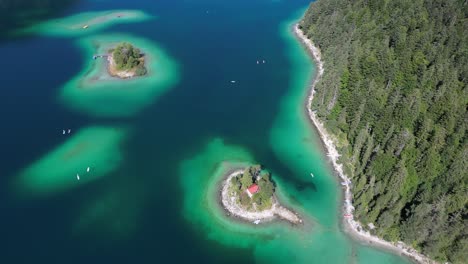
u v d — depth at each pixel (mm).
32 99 162875
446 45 154125
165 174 132000
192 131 150250
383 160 119562
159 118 156125
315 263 107312
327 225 116062
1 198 120625
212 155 140125
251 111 161500
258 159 138875
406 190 114250
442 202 103938
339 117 142625
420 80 141500
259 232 114062
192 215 118312
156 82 176875
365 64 154375
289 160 138375
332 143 143250
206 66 189375
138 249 109000
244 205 119500
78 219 115875
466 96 132875
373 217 112375
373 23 175750
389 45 164250
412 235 106688
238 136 148875
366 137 129625
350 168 130875
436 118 128750
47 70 181750
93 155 137500
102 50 199875
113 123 152750
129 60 182750
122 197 123312
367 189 116750
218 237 112688
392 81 145500
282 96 170875
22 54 192750
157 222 116312
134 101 164875
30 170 130250
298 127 153000
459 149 116562
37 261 105062
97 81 175750
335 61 169750
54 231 112438
